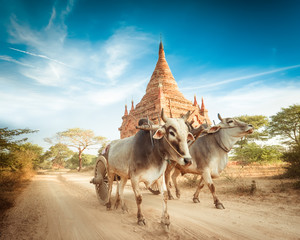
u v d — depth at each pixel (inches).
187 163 121.7
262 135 1059.3
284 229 125.2
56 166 2549.2
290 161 386.0
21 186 392.8
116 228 135.2
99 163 215.5
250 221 142.9
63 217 163.9
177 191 249.0
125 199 247.0
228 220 146.6
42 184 454.3
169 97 840.3
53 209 193.8
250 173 512.4
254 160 649.6
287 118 967.0
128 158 160.7
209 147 205.6
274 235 116.0
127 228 134.9
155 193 272.8
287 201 200.4
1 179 361.1
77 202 230.4
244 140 917.2
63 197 266.7
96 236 121.2
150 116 755.4
